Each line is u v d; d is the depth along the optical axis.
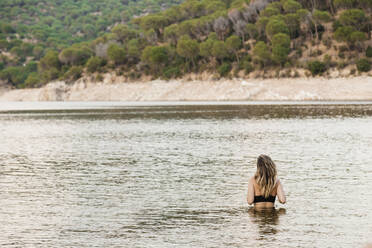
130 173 22.58
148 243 11.73
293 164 24.53
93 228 13.16
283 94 150.62
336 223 13.30
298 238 11.90
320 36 179.75
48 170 23.83
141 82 199.62
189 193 17.83
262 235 12.20
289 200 16.31
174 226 13.24
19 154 30.41
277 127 48.56
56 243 11.83
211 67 188.00
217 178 20.98
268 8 192.25
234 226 13.11
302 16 178.38
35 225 13.52
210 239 11.95
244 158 27.25
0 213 14.97
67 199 17.00
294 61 168.75
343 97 140.12
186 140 37.66
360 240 11.72
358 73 150.00
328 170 22.58
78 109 108.25
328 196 16.89
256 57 179.00
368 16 174.25
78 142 37.47
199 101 158.38
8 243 11.85
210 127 50.19
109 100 195.88
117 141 37.78
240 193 17.77
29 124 60.22
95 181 20.58
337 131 43.16
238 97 158.88
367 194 17.16
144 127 51.88
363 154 28.08
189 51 187.88
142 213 14.83
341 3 178.75
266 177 14.84
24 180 21.00
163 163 25.72
